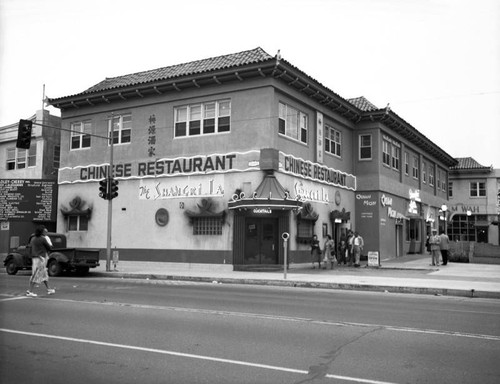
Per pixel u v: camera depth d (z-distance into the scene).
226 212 23.61
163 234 25.30
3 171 34.34
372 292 16.59
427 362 6.92
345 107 28.94
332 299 14.00
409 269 24.09
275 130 23.33
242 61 24.67
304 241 25.00
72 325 9.57
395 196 34.22
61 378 6.17
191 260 24.31
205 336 8.59
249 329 9.21
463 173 52.81
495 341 8.26
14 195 30.36
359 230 31.17
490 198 51.72
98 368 6.60
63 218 29.19
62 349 7.63
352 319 10.35
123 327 9.37
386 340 8.30
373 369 6.57
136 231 26.20
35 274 14.54
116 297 13.95
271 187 22.52
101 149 28.05
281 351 7.53
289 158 24.03
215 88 24.38
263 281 18.95
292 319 10.29
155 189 25.81
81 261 21.98
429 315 11.03
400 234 35.41
